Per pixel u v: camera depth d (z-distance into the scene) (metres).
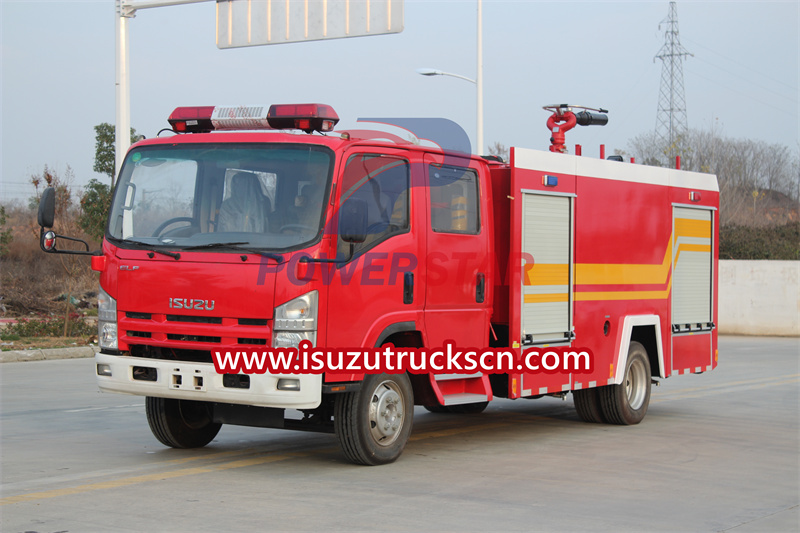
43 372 16.27
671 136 55.81
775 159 60.72
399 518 6.41
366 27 14.26
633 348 11.29
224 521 6.25
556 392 10.12
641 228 11.28
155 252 7.79
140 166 8.20
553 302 9.88
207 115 8.38
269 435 10.05
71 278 23.41
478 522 6.34
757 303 28.36
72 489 7.20
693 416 12.07
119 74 17.02
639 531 6.23
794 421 11.62
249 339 7.39
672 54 58.19
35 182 25.98
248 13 15.12
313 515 6.44
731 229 34.25
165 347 7.79
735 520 6.59
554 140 11.16
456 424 11.23
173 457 8.62
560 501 7.03
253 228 7.61
